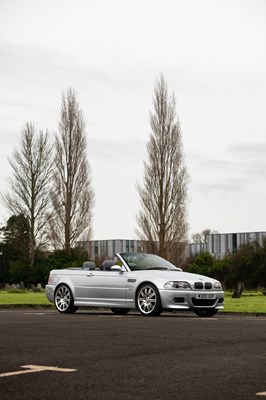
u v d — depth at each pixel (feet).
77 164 197.77
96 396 17.02
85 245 196.95
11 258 224.33
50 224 196.65
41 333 33.42
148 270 49.73
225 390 17.95
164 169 183.73
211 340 30.42
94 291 50.98
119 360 23.58
